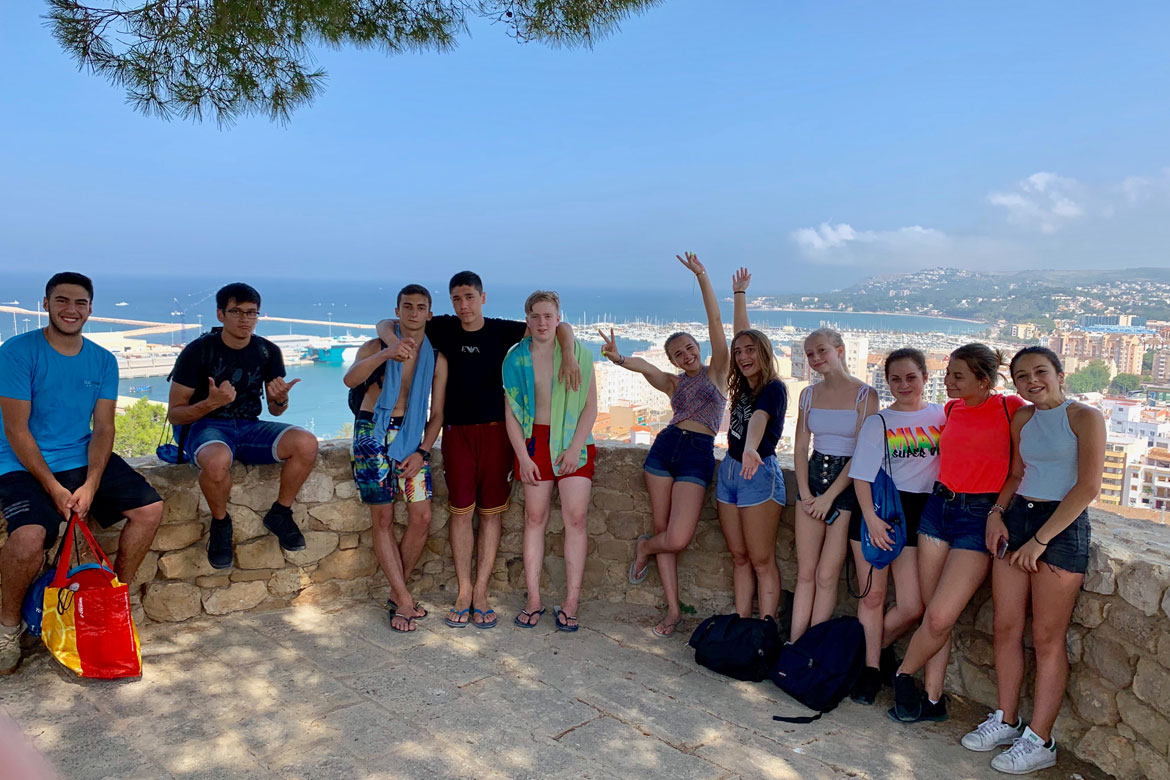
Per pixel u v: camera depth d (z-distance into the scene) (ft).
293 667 11.72
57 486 10.62
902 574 11.46
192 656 11.90
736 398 12.98
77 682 10.85
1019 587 10.04
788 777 9.45
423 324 13.23
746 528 12.76
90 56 12.81
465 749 9.72
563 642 13.14
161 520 12.39
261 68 13.98
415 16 14.43
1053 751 9.81
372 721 10.27
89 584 10.71
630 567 14.92
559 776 9.24
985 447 10.42
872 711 11.17
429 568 15.07
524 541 13.84
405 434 13.24
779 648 12.16
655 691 11.55
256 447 12.73
